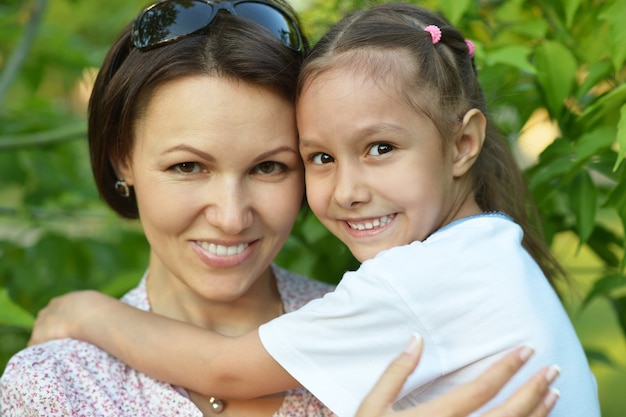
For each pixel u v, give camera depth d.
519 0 1.77
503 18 1.80
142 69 1.30
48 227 2.33
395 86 1.35
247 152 1.28
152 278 1.50
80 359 1.35
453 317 1.24
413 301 1.23
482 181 1.56
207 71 1.27
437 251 1.27
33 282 2.19
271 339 1.28
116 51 1.40
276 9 1.39
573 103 1.71
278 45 1.33
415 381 1.21
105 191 1.51
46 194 2.46
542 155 1.64
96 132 1.43
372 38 1.38
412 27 1.43
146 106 1.30
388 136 1.34
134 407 1.32
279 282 1.58
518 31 1.68
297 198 1.39
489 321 1.25
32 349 1.36
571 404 1.28
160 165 1.30
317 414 1.37
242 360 1.30
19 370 1.30
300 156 1.38
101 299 1.47
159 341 1.36
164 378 1.34
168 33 1.29
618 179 1.55
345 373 1.25
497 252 1.30
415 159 1.36
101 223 2.59
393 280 1.24
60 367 1.32
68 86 2.95
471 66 1.51
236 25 1.32
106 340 1.39
